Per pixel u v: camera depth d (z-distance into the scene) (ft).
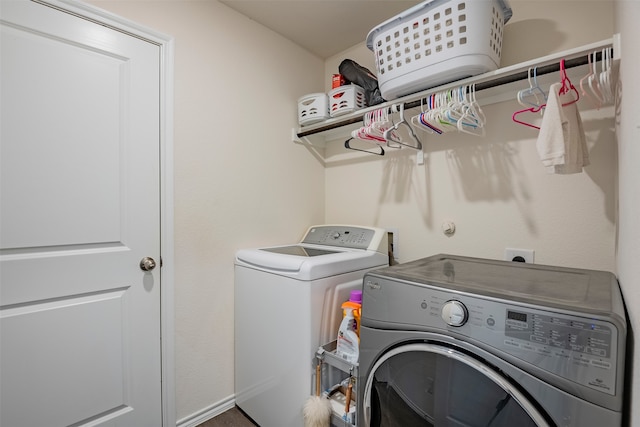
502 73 4.11
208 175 5.48
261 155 6.32
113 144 4.43
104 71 4.35
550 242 4.47
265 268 5.02
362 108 6.05
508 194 4.86
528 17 4.72
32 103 3.80
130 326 4.59
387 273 3.44
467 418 2.67
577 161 3.57
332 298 4.62
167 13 4.98
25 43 3.76
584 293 2.64
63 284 4.04
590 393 2.06
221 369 5.63
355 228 6.19
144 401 4.72
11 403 3.69
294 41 7.02
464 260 4.47
